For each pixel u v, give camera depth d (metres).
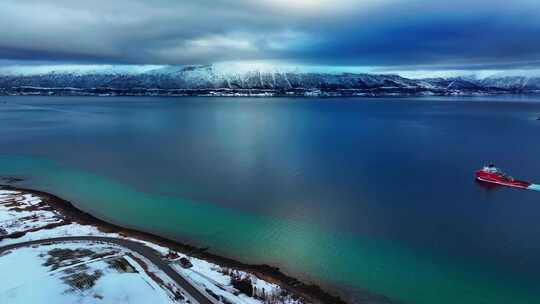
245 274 51.91
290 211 77.56
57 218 71.12
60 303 44.41
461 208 79.06
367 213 76.25
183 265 54.00
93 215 75.31
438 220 72.69
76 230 65.88
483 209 78.38
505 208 78.81
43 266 52.59
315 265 56.09
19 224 67.56
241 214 75.94
